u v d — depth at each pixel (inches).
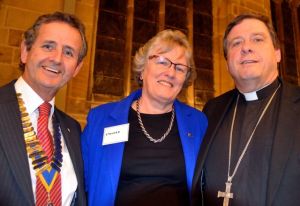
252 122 69.7
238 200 60.8
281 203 51.4
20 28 138.0
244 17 72.9
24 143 51.0
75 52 62.8
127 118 70.9
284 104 62.3
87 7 166.7
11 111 53.3
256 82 70.4
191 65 74.1
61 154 59.7
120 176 63.7
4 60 132.3
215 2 221.8
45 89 59.5
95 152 68.5
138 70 75.5
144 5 199.9
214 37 214.1
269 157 58.9
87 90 158.7
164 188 61.5
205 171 69.7
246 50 68.3
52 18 62.2
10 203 45.5
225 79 203.2
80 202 59.0
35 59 58.1
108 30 182.7
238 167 64.7
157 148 66.0
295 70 239.3
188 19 209.6
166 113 73.2
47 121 60.4
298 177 52.5
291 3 255.4
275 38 72.9
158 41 72.1
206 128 75.1
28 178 48.3
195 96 193.6
